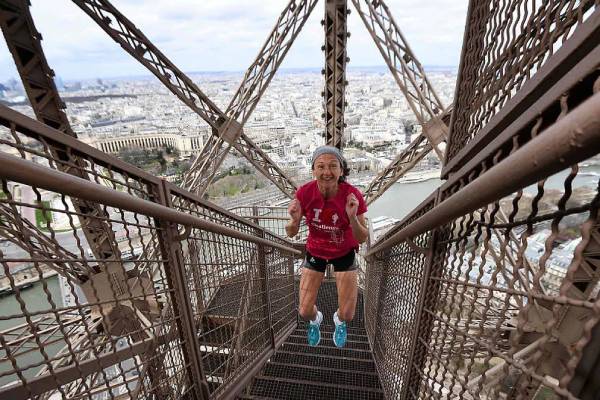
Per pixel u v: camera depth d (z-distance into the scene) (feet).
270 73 16.52
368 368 12.51
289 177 22.47
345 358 12.94
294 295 16.28
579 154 1.57
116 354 4.31
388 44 14.48
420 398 5.60
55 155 5.87
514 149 2.54
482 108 4.11
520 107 2.64
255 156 19.69
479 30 4.31
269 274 12.69
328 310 20.80
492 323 5.31
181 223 5.35
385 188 20.77
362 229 7.94
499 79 3.55
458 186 4.26
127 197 3.95
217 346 7.74
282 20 15.65
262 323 11.12
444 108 14.51
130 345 5.72
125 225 4.40
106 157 4.20
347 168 8.52
